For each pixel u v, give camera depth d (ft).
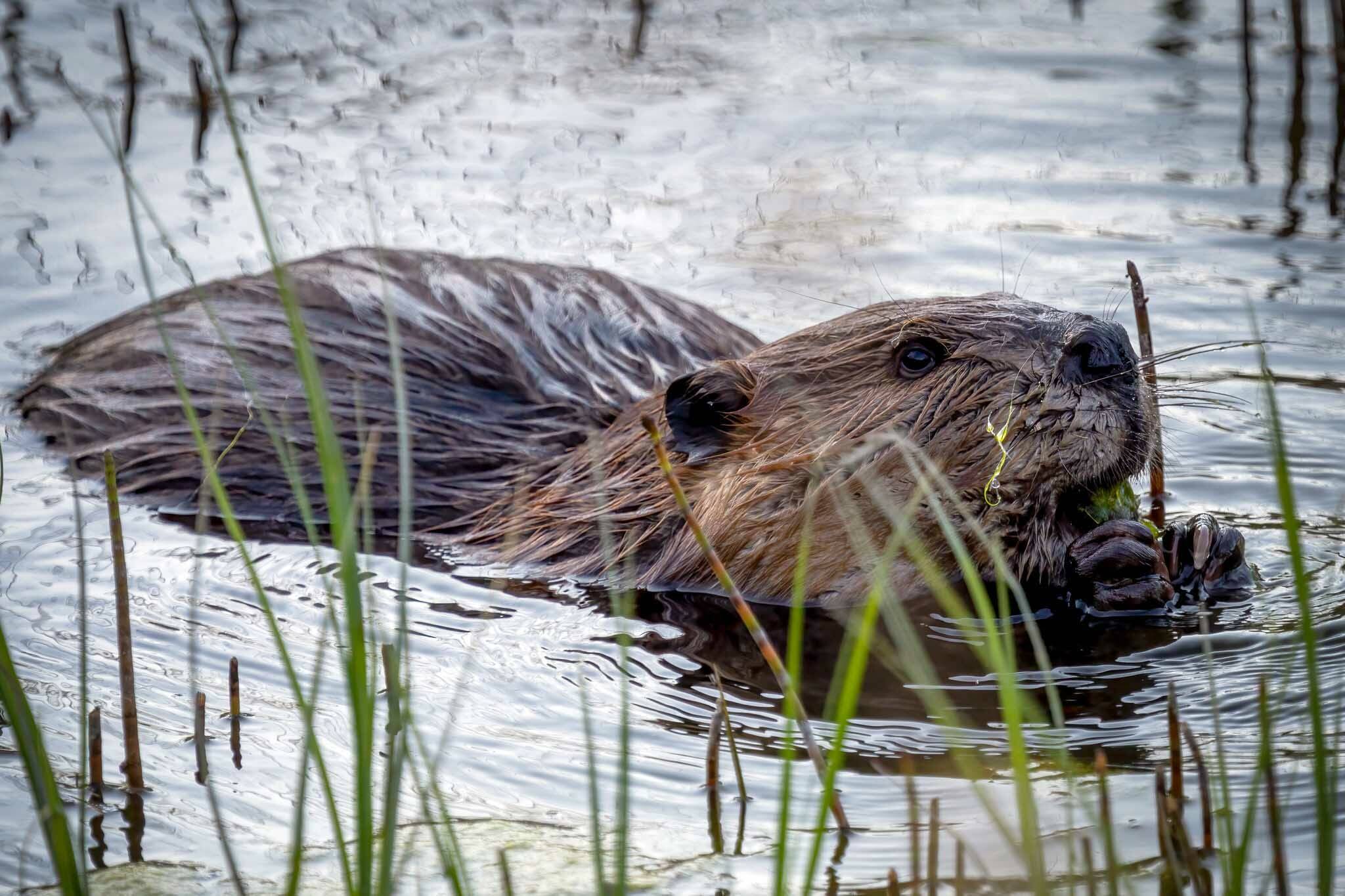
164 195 48.83
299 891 19.22
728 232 46.29
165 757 23.03
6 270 44.27
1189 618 27.30
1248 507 32.53
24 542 31.22
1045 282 42.16
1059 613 27.96
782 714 24.22
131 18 62.80
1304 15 62.64
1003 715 23.80
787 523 28.91
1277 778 21.08
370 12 64.69
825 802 15.88
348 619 15.89
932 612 28.19
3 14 62.39
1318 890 17.29
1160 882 18.60
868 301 41.81
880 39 61.93
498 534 31.63
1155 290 41.75
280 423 33.94
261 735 23.76
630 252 45.14
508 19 64.69
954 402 28.40
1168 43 60.18
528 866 19.61
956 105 54.75
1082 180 48.80
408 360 35.35
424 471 33.27
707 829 20.62
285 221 46.85
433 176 50.24
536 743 23.35
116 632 27.45
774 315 41.65
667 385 33.17
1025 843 15.43
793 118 54.03
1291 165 49.29
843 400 29.40
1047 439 28.12
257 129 53.67
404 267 38.58
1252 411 36.32
